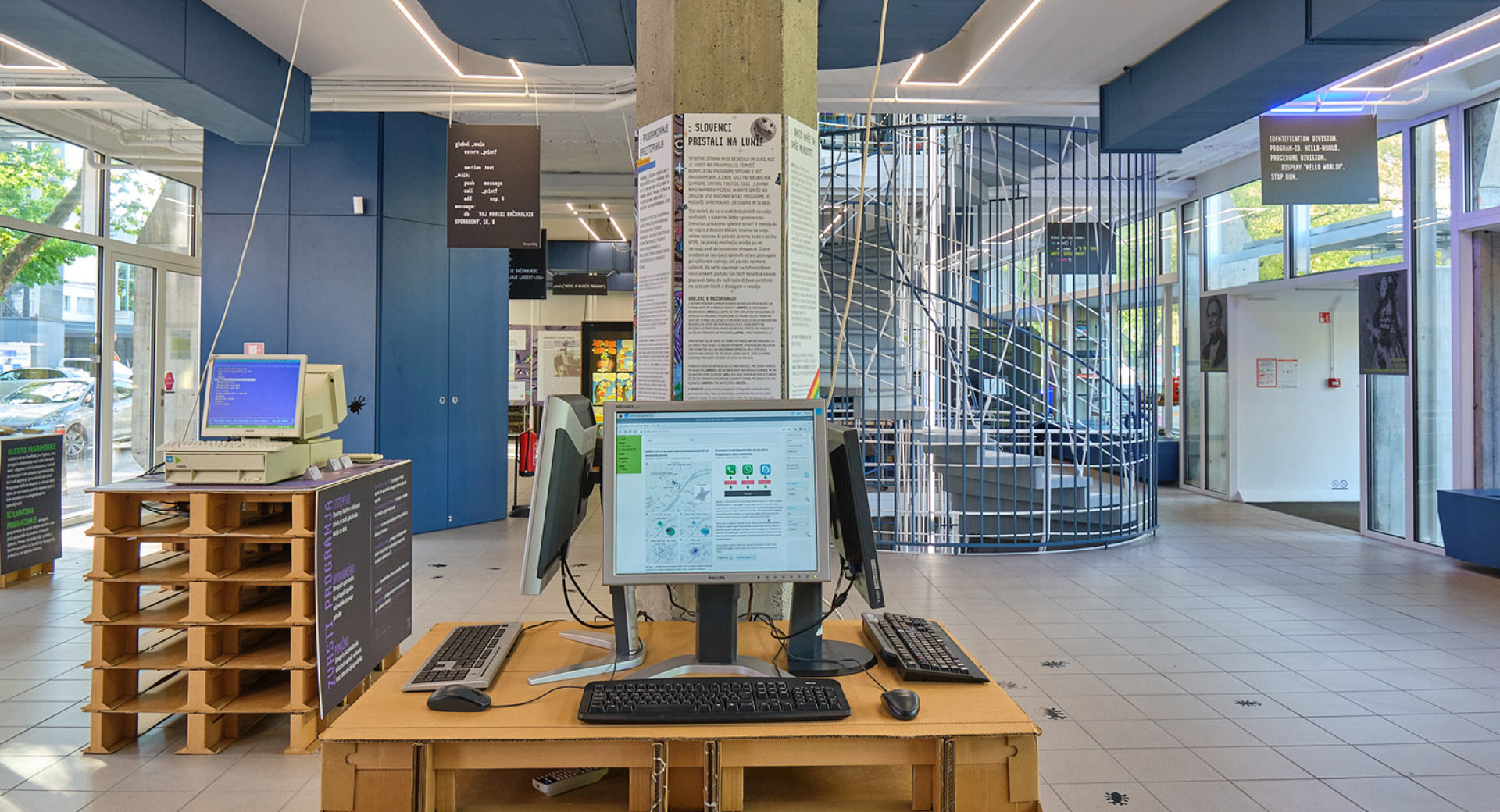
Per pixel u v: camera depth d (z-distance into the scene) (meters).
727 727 1.56
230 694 3.27
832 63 5.41
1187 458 10.92
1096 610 5.19
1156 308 11.38
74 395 8.02
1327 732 3.38
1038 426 9.54
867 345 9.87
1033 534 7.09
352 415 7.09
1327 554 6.91
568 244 14.59
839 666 1.86
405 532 3.96
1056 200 9.95
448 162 6.13
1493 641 4.57
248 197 7.02
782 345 2.70
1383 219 7.45
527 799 1.70
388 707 1.66
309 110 6.29
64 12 4.04
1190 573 6.20
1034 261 12.38
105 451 8.34
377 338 7.11
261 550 3.53
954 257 8.46
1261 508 9.30
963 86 6.39
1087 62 5.96
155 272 9.11
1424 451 7.02
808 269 2.85
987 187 9.62
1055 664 4.17
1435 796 2.86
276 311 7.05
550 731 1.55
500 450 8.26
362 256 7.10
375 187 7.11
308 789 2.88
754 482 1.84
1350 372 9.82
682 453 1.84
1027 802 1.56
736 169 2.69
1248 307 9.70
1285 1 4.47
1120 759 3.13
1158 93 5.70
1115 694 3.78
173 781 2.93
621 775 1.84
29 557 5.71
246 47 5.49
